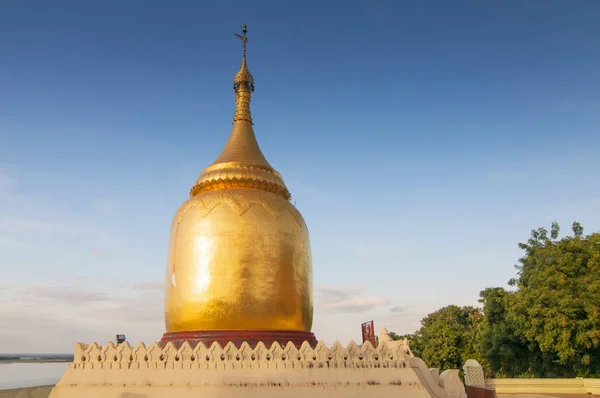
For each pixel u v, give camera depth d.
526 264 38.53
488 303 39.66
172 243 22.69
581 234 36.16
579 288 33.25
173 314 21.25
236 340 19.62
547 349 33.38
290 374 17.86
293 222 22.77
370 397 17.83
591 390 33.16
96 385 18.09
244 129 26.83
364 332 27.20
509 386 34.62
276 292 20.91
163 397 17.45
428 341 53.94
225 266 20.69
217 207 21.91
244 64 28.95
